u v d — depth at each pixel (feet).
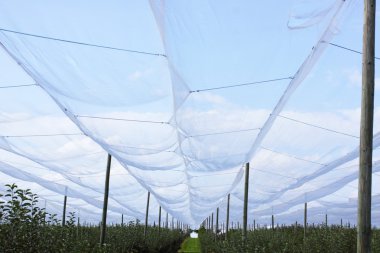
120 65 19.81
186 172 41.06
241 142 27.66
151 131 28.89
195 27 15.25
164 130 28.99
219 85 19.84
